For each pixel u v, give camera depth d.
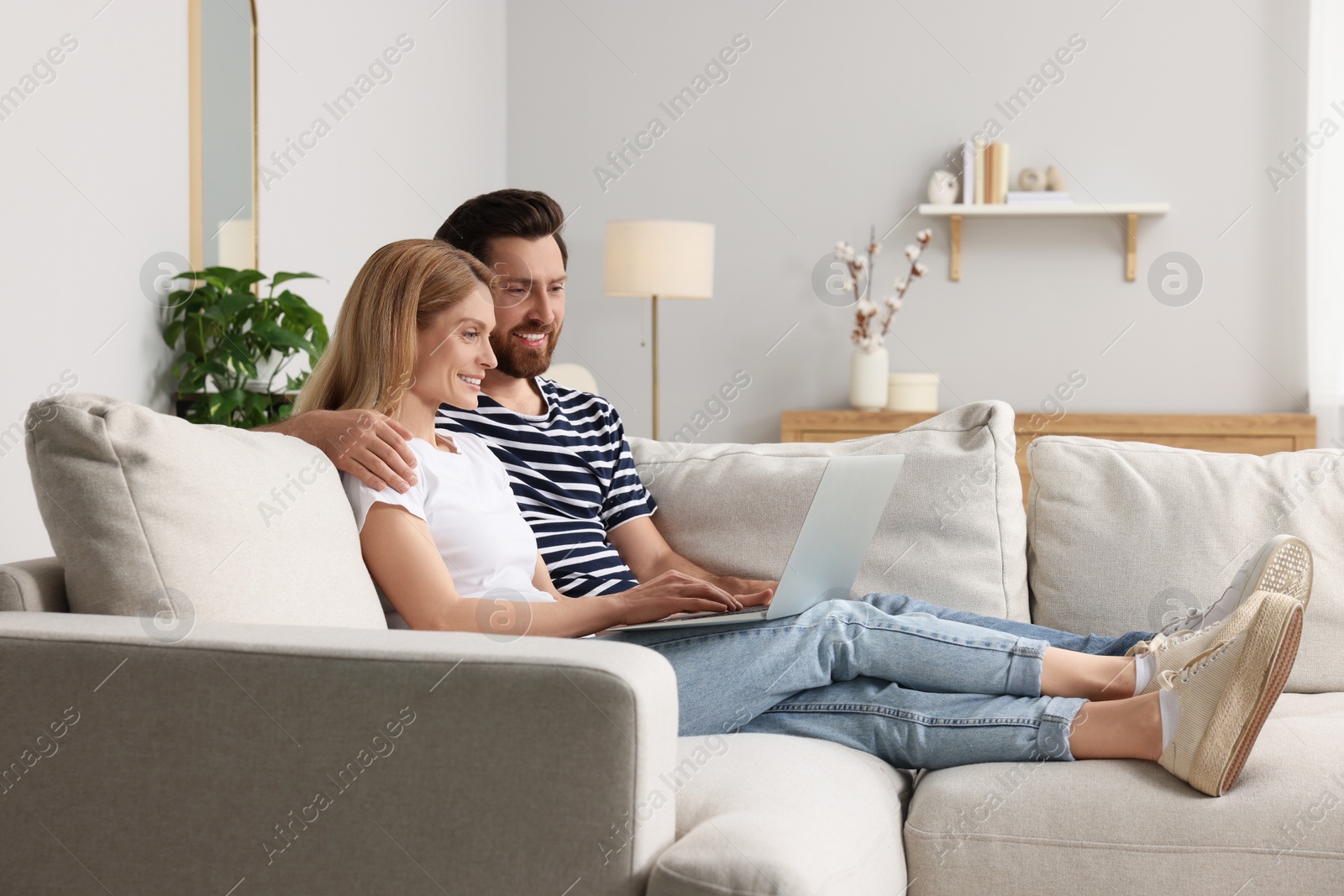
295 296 2.65
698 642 1.38
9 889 1.06
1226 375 4.38
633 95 4.71
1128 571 1.71
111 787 1.04
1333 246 3.96
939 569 1.74
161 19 2.53
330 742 1.00
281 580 1.16
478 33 4.47
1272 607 1.14
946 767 1.30
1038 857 1.16
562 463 1.74
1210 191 4.36
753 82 4.64
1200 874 1.13
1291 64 4.27
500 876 0.96
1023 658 1.32
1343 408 3.88
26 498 2.11
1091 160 4.43
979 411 1.84
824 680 1.37
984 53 4.48
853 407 4.47
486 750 0.97
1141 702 1.23
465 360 1.45
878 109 4.56
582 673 0.95
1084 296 4.46
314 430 1.33
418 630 1.19
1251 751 1.19
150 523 1.10
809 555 1.33
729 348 4.70
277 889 1.01
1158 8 4.36
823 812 1.06
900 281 4.45
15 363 2.08
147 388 2.49
